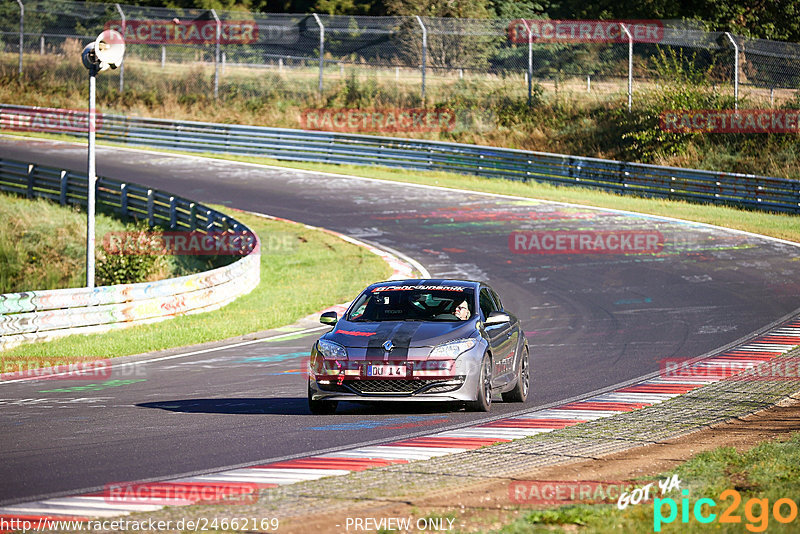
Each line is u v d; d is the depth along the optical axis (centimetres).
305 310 7412
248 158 15775
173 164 15050
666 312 6981
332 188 13262
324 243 10194
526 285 8150
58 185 12312
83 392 4509
